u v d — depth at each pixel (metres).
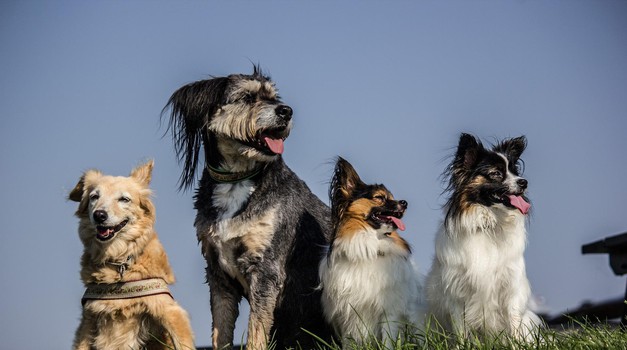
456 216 7.09
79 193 7.05
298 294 7.77
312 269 7.85
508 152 7.43
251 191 7.39
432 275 7.27
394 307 7.41
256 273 7.36
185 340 6.59
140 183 7.03
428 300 7.29
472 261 6.96
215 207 7.43
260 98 7.56
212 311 7.66
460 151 7.25
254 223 7.34
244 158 7.36
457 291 7.03
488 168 7.05
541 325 7.01
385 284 7.40
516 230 7.02
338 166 7.75
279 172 7.62
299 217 7.73
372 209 7.47
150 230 6.88
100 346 6.74
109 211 6.60
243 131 7.28
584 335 6.29
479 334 7.03
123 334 6.72
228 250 7.42
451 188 7.29
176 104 7.82
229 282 7.64
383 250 7.47
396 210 7.43
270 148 7.31
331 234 7.75
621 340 6.06
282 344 7.94
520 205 6.91
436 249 7.23
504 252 6.99
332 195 7.74
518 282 7.01
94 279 6.70
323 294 7.72
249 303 7.41
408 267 7.62
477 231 7.02
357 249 7.41
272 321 7.39
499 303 7.03
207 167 7.54
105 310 6.60
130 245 6.73
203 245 7.57
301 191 7.92
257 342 7.25
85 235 6.83
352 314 7.50
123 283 6.61
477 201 7.00
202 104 7.62
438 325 6.97
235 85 7.61
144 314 6.72
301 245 7.74
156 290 6.63
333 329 7.86
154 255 6.84
